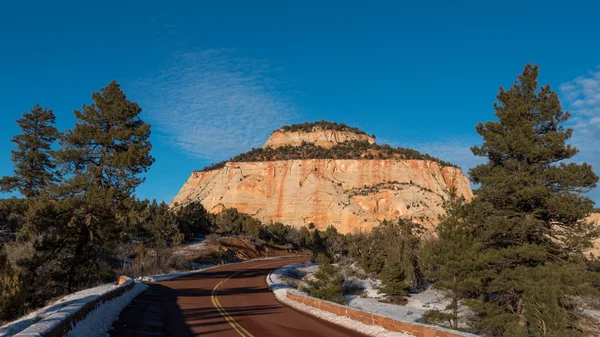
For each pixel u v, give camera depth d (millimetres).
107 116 29516
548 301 17297
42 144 49969
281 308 19219
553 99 22062
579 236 20000
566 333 16719
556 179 20656
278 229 101812
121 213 28750
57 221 25875
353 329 12992
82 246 27469
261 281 37031
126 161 27828
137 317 13836
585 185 20141
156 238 52875
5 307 16719
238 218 88875
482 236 22906
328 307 16500
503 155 23438
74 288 25969
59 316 8664
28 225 25750
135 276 36219
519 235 21656
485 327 20656
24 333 6840
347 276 48781
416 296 37438
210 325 13359
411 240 43719
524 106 22391
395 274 36844
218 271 46531
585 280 18734
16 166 48312
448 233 23375
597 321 20266
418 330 10266
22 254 25266
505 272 20688
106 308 13164
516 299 21375
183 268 48031
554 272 18594
